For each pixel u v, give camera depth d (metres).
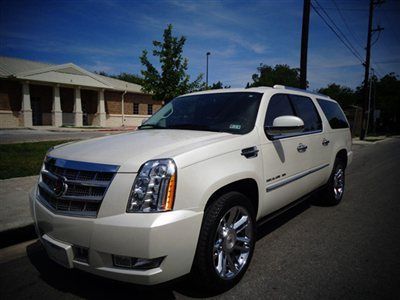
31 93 24.62
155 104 32.34
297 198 3.86
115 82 30.80
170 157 2.21
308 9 11.25
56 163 2.47
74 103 26.34
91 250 2.11
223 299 2.45
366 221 4.38
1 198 4.84
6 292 2.58
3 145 11.25
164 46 14.60
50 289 2.62
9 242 3.61
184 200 2.17
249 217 2.79
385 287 2.62
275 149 3.19
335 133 4.88
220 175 2.42
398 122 49.00
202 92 4.02
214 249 2.45
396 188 6.64
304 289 2.59
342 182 5.36
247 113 3.19
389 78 54.50
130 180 2.10
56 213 2.27
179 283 2.69
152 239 1.99
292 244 3.54
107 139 2.92
